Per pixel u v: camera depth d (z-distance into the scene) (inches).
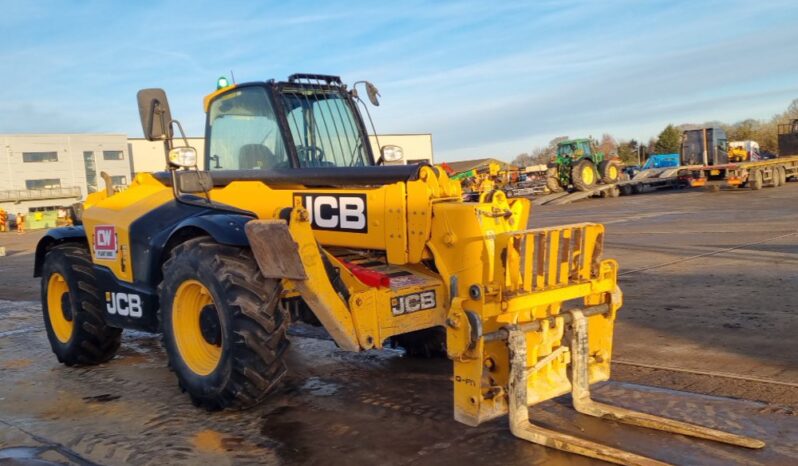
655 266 371.9
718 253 406.6
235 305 160.2
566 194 1127.6
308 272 150.1
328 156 205.9
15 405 189.8
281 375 166.2
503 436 148.7
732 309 259.9
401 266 175.8
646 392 173.8
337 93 214.2
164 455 148.6
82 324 221.0
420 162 176.2
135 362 234.2
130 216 206.4
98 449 154.1
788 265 348.2
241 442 154.2
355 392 186.2
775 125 2492.6
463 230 159.9
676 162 1400.1
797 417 153.3
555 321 152.2
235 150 212.5
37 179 2340.1
